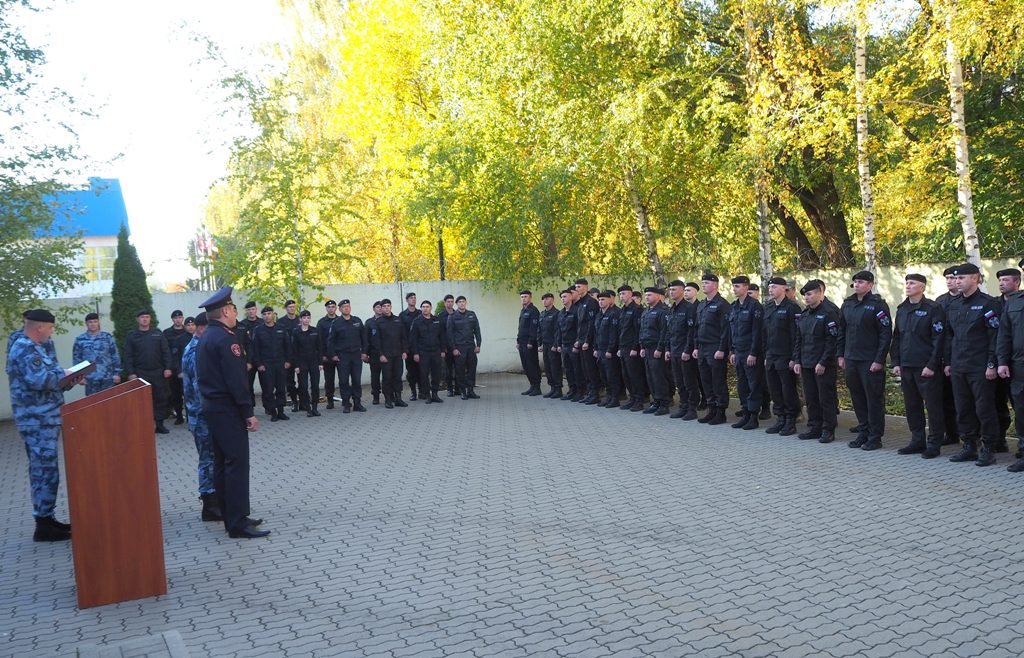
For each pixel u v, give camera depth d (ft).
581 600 16.39
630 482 26.30
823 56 47.75
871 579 16.89
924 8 40.50
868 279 30.17
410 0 68.23
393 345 48.85
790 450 30.55
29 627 16.30
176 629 15.88
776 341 33.73
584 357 45.98
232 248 58.49
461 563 19.11
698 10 54.29
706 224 62.08
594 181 55.62
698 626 14.85
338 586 17.95
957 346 27.04
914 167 43.27
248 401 22.33
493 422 40.83
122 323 50.14
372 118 72.95
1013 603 15.30
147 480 17.84
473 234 62.90
